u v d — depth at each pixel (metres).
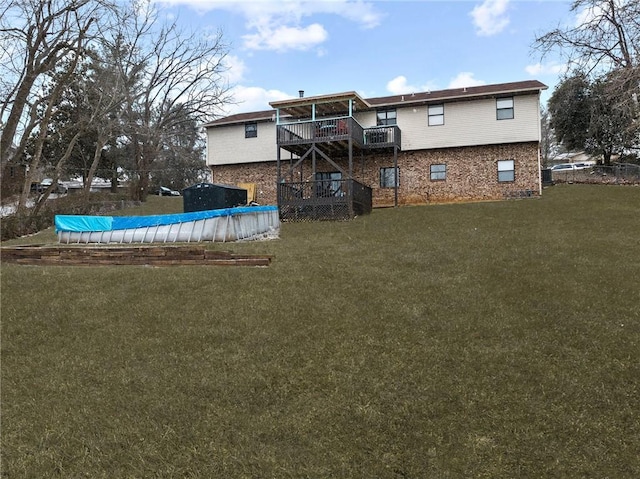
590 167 35.28
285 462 3.83
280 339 5.95
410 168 23.48
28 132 23.50
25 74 22.39
